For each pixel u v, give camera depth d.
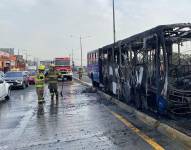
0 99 21.69
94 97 23.73
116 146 8.91
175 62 12.94
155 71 13.52
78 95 25.61
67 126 12.19
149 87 14.25
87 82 44.38
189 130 10.39
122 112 15.57
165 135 10.13
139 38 15.22
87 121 13.12
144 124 12.16
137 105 15.98
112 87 22.39
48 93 28.05
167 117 13.01
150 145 8.86
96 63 30.50
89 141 9.61
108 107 17.61
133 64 16.41
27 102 21.72
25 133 11.22
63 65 54.03
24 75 38.09
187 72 13.01
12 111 17.30
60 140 9.91
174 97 12.78
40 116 15.04
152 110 14.24
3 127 12.56
